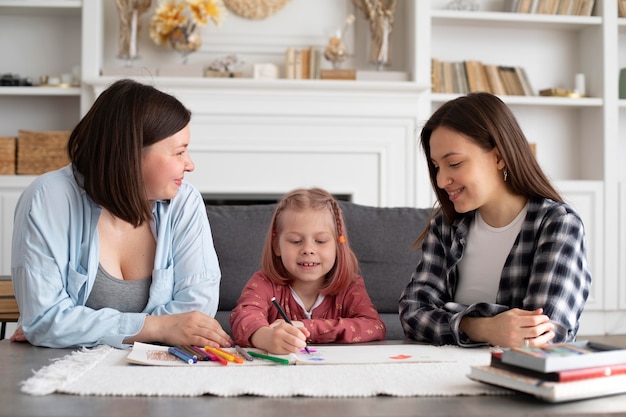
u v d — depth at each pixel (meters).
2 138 3.57
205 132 3.64
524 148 1.41
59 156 3.60
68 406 0.85
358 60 4.00
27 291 1.36
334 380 0.98
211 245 1.61
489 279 1.48
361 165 3.73
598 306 3.90
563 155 4.19
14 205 3.55
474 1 4.02
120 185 1.40
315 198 1.67
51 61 3.89
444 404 0.87
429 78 3.79
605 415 0.83
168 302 1.54
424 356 1.17
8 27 3.87
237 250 2.25
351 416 0.81
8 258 3.55
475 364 1.10
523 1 3.96
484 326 1.25
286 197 1.71
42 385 0.93
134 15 3.69
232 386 0.93
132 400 0.88
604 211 3.92
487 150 1.38
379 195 3.74
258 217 2.30
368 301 1.68
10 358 1.19
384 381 0.97
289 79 3.71
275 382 0.96
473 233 1.51
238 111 3.64
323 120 3.70
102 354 1.18
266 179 3.68
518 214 1.46
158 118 1.43
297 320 1.65
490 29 4.13
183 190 1.61
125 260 1.54
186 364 1.09
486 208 1.48
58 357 1.21
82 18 3.65
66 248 1.41
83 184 1.43
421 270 1.54
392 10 3.84
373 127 3.73
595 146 4.03
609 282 3.91
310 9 3.96
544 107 4.18
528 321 1.21
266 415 0.81
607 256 3.91
